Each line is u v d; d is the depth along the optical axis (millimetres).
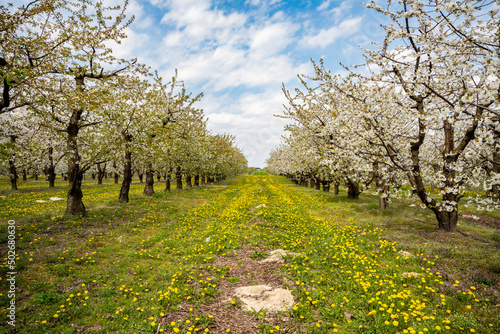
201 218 14711
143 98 17219
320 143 18422
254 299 5586
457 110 6996
